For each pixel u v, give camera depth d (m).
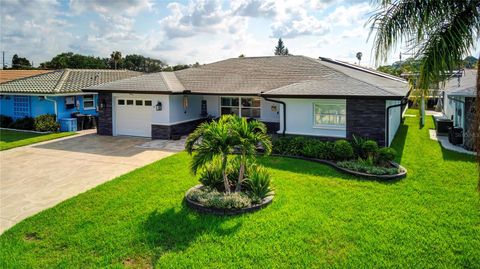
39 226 7.66
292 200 8.92
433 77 6.32
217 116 20.89
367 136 14.60
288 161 13.06
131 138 18.97
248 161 9.81
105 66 74.44
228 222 7.61
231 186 9.63
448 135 18.62
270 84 18.06
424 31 6.30
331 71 18.89
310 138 15.66
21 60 79.31
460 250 6.31
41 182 11.16
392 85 18.12
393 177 10.55
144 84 19.31
